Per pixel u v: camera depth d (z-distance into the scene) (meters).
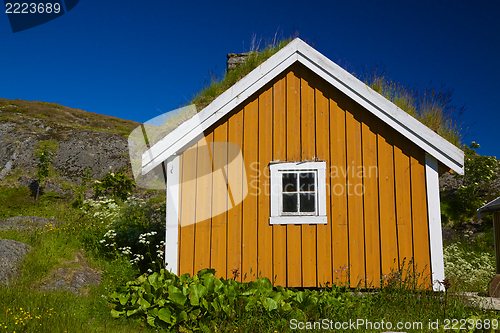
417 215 5.72
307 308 4.88
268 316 4.79
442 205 12.62
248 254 5.81
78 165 17.86
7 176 16.66
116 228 8.30
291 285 5.68
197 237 5.91
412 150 5.86
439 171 6.36
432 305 5.13
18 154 18.22
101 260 7.10
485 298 5.44
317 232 5.78
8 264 6.12
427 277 5.55
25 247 6.80
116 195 14.39
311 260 5.72
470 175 12.64
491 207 7.59
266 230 5.85
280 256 5.77
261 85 6.12
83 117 33.00
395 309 5.07
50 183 16.23
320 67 6.08
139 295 5.00
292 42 6.20
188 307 4.80
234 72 8.27
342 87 6.01
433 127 7.15
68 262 6.77
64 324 4.58
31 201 14.79
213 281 4.98
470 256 9.65
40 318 4.58
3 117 23.72
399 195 5.78
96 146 19.86
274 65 6.14
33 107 31.12
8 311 4.68
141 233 7.86
